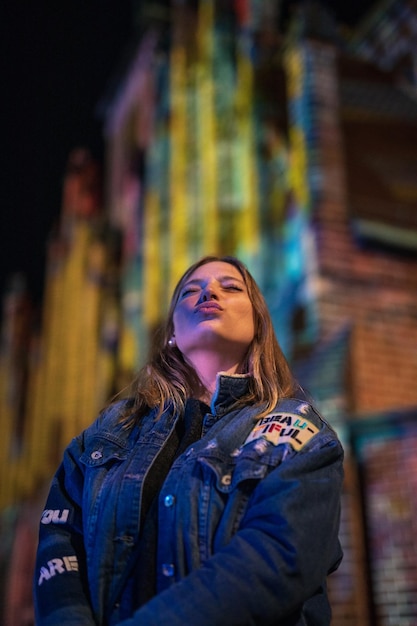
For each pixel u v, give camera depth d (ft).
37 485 60.85
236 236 46.11
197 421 5.27
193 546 4.37
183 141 55.62
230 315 5.73
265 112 45.60
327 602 4.78
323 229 32.78
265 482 4.40
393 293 31.65
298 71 39.93
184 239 50.78
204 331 5.63
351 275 31.76
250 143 45.24
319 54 39.99
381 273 32.19
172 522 4.50
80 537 4.98
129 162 78.13
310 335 29.96
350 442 23.54
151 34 83.05
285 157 41.34
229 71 54.54
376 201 35.04
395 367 28.84
